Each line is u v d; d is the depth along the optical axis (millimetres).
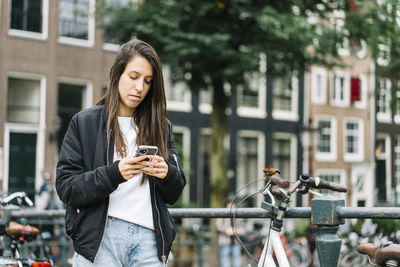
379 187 24641
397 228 5391
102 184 2340
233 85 12398
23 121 16219
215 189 12695
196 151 20016
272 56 11734
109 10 12375
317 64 12148
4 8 15914
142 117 2566
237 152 21469
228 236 10258
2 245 5078
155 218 2498
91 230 2418
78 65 17172
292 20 10797
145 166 2400
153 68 2498
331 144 24953
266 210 3035
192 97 20000
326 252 2834
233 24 11727
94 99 17438
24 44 16250
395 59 11164
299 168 23391
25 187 15945
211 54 11336
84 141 2482
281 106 23188
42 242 5984
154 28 11445
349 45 11555
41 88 16516
